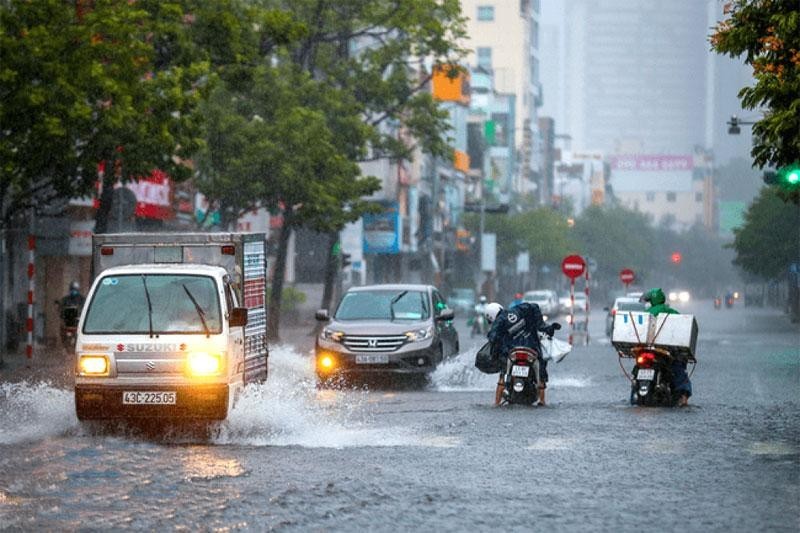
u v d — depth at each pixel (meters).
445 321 56.03
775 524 20.69
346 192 96.19
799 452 29.97
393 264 195.12
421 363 52.16
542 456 29.23
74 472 26.53
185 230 107.06
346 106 100.44
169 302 33.84
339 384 53.47
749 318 196.25
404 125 109.31
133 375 33.03
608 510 22.05
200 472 26.56
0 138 56.47
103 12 56.56
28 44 54.72
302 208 94.00
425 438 32.84
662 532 20.06
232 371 34.09
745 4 43.50
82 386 33.03
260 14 69.06
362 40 160.88
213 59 67.38
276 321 97.56
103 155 59.75
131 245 39.09
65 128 56.09
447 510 22.05
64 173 60.12
